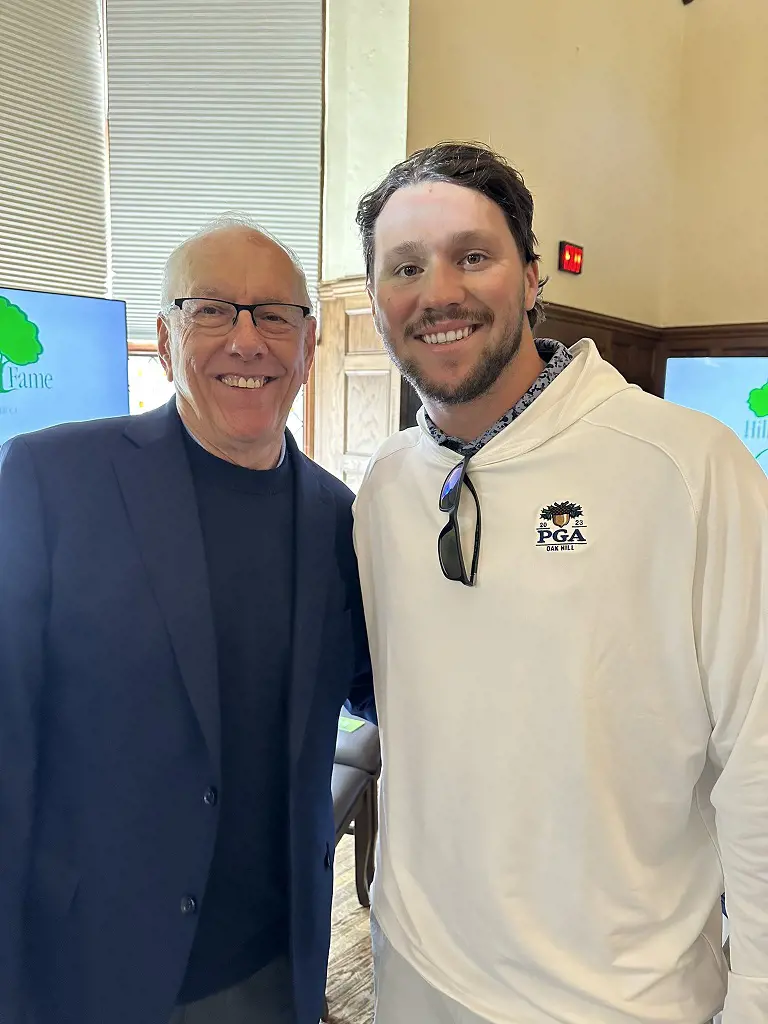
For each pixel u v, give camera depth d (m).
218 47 3.43
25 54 3.21
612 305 4.59
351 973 2.20
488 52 3.53
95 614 1.09
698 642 0.96
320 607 1.27
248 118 3.46
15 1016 1.05
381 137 3.31
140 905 1.09
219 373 1.18
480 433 1.10
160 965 1.08
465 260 1.03
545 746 0.99
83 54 3.38
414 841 1.11
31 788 1.08
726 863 0.97
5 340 2.56
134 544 1.12
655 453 0.97
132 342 3.58
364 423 3.48
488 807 1.02
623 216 4.55
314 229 3.54
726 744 0.96
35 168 3.29
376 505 1.23
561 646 0.98
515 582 1.02
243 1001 1.22
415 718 1.10
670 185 4.92
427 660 1.09
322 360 3.64
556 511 1.01
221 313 1.18
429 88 3.29
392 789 1.13
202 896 1.11
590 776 0.97
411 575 1.13
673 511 0.96
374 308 1.12
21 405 2.62
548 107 3.89
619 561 0.97
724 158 4.76
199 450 1.24
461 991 1.03
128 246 3.53
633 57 4.42
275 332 1.21
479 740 1.03
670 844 1.02
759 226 4.66
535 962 0.98
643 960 0.97
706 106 4.79
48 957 1.08
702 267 4.89
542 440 1.03
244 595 1.21
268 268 1.20
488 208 1.03
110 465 1.17
